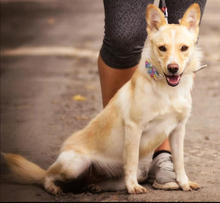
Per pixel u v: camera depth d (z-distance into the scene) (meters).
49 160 7.29
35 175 6.17
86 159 6.09
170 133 6.03
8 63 17.64
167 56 5.54
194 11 5.89
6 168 6.95
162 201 5.43
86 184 6.29
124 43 6.32
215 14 30.28
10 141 8.34
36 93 12.80
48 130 9.10
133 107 5.75
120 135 5.98
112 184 6.29
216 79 14.34
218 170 6.74
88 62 17.59
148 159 7.39
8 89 13.37
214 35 22.56
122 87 6.11
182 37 5.64
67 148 6.23
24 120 9.95
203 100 11.78
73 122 9.76
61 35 24.45
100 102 11.72
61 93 12.78
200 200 5.45
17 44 22.02
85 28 26.73
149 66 5.69
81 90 13.15
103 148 6.12
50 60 18.08
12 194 5.77
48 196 5.77
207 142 8.24
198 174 6.57
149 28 5.89
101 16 32.00
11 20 30.23
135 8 6.27
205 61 17.02
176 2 6.54
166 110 5.71
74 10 35.81
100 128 6.16
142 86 5.73
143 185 6.27
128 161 5.80
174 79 5.51
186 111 5.86
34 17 31.75
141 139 5.91
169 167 6.13
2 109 11.02
